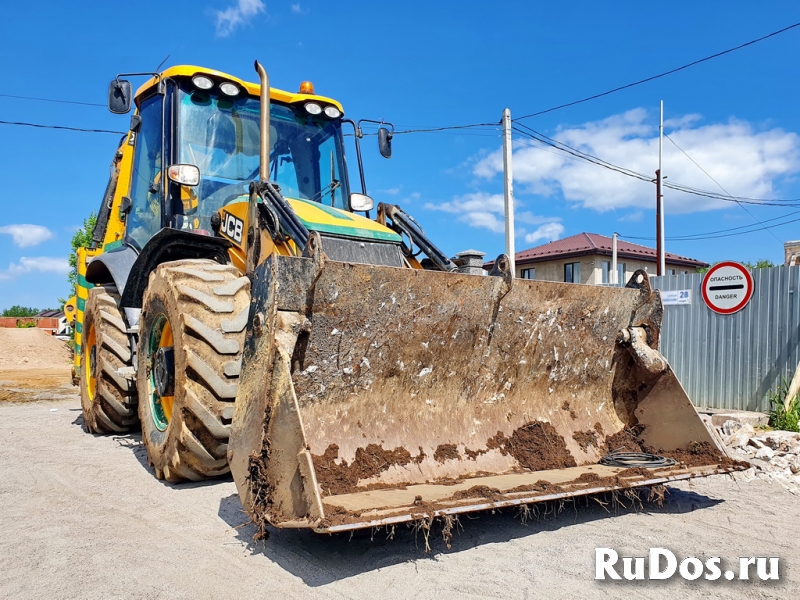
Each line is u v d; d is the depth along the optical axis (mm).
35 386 12328
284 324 3184
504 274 3982
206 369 3902
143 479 4535
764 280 7406
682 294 8109
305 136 5918
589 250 28688
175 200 5066
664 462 4074
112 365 5691
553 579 2822
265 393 3057
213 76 5340
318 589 2695
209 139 5352
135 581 2779
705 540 3363
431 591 2680
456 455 3875
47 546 3213
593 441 4422
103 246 7000
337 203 5953
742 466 3994
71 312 8844
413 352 3799
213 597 2627
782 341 7230
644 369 4523
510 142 14859
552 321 4293
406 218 5043
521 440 4148
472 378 4074
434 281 3723
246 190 5367
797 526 3613
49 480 4539
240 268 4617
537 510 3859
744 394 7520
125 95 5258
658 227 20578
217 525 3518
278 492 2936
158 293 4340
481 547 3225
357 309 3512
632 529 3549
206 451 4008
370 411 3707
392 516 2771
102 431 6340
